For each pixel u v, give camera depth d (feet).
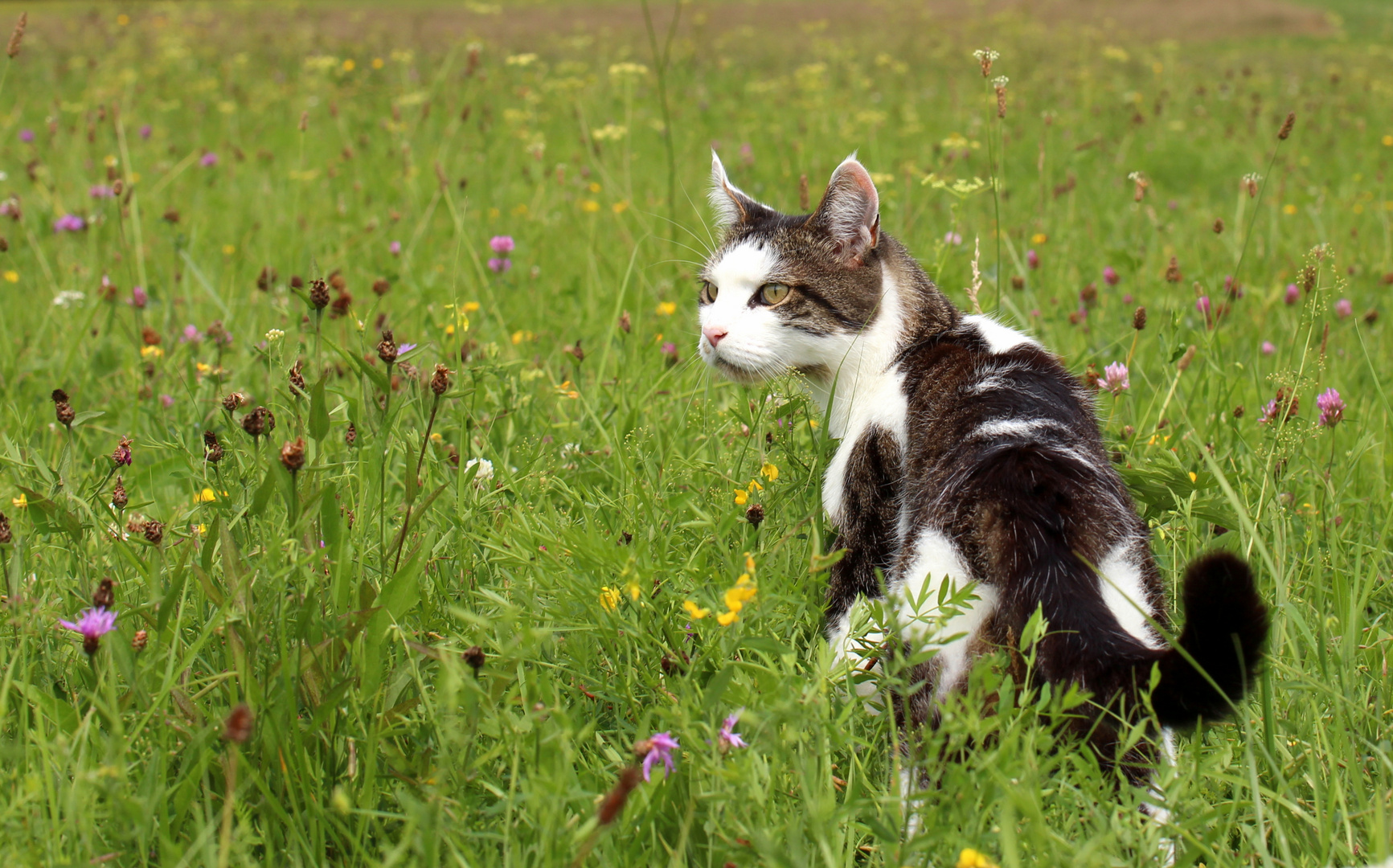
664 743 6.71
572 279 18.90
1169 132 35.60
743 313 11.35
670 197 21.25
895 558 8.88
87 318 15.70
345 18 77.92
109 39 53.52
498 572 9.74
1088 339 16.20
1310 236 23.20
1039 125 35.09
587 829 5.65
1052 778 7.22
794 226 11.54
